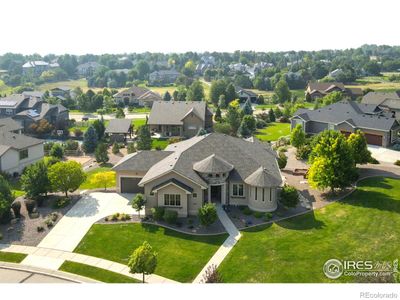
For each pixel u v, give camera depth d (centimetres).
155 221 3731
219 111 10169
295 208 3966
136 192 4503
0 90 19125
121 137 8094
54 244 3362
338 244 3197
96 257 3162
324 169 4181
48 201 4275
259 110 12162
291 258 3017
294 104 12212
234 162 4156
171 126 8550
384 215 3697
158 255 3169
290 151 6569
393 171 5094
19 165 5791
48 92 15338
